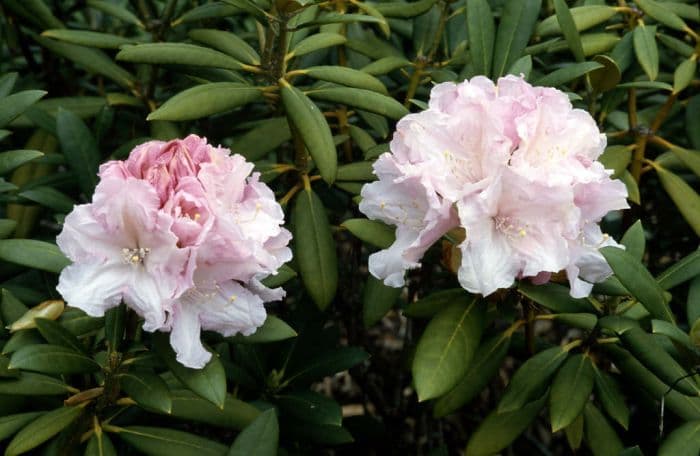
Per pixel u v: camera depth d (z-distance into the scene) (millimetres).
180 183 447
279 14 577
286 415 646
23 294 637
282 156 811
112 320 496
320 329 683
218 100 581
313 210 637
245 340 519
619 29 757
